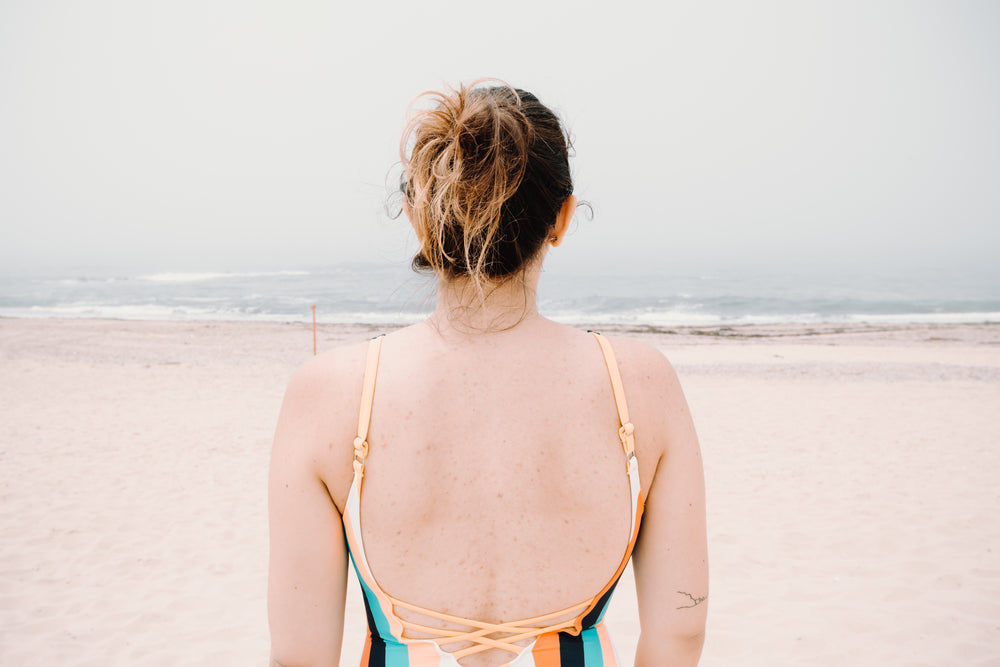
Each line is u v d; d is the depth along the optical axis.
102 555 5.05
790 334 21.34
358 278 55.00
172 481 6.69
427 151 0.76
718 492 6.39
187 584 4.62
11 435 8.42
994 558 4.82
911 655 3.71
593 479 0.76
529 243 0.76
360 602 4.48
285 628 0.78
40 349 16.23
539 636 0.77
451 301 0.78
